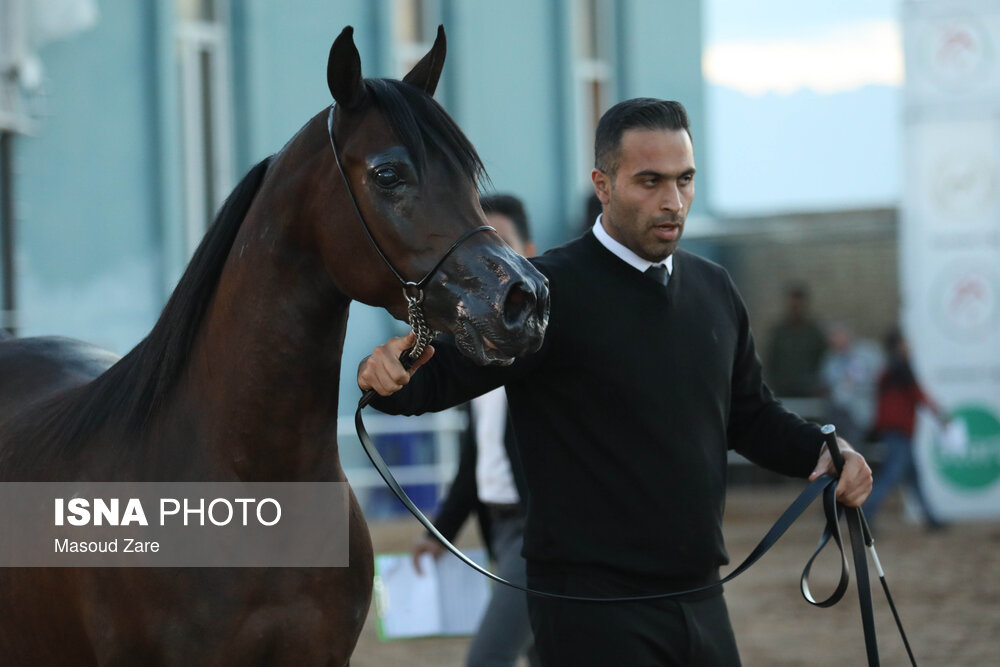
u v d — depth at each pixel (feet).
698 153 75.87
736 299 14.97
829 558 45.01
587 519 13.83
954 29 49.70
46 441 14.16
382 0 57.57
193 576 12.47
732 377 15.05
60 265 45.11
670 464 13.76
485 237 11.67
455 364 13.70
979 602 36.27
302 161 12.55
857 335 73.51
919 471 51.39
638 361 13.78
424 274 11.64
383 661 30.25
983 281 50.31
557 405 13.99
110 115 47.26
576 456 13.89
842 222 73.10
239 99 52.54
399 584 20.75
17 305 43.06
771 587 39.27
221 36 52.42
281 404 12.62
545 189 64.80
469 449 19.63
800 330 65.87
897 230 72.28
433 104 12.24
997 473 50.47
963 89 49.88
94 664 13.38
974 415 50.65
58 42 45.11
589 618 13.67
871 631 13.61
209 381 12.91
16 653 14.21
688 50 74.43
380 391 12.28
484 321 11.21
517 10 63.67
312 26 55.21
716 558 13.96
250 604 12.53
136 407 13.30
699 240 74.33
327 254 12.30
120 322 47.32
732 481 67.46
